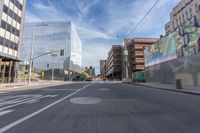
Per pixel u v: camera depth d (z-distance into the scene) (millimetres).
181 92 16516
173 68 28703
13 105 8656
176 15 67750
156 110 7445
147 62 44406
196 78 21594
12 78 39219
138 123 5355
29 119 5797
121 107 8117
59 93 15289
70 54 111125
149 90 19547
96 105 8648
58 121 5543
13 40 38500
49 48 111500
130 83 42750
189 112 7078
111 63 130000
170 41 30109
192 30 23203
